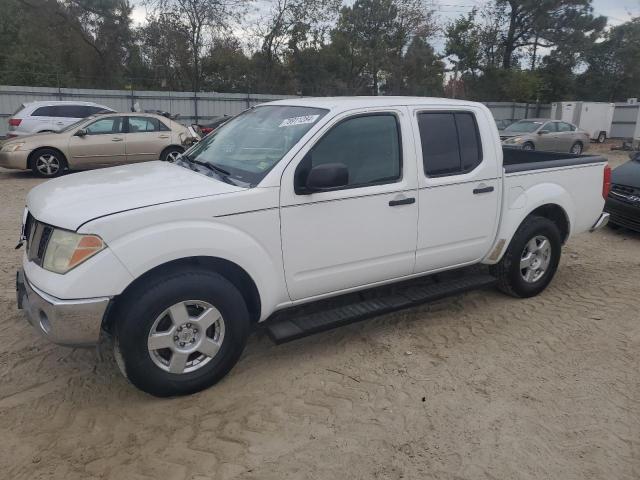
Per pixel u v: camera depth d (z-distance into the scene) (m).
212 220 3.35
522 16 42.59
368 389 3.68
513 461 3.01
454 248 4.55
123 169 4.24
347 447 3.09
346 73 37.72
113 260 3.06
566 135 20.84
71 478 2.79
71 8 35.44
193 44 33.44
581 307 5.18
